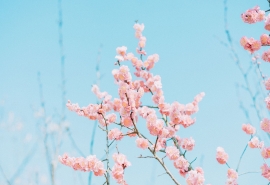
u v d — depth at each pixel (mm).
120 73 3496
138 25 4492
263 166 3244
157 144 3490
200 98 3861
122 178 3197
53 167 2791
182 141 3775
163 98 3627
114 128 3531
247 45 3463
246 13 3393
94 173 3270
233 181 3205
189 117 3678
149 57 4305
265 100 3371
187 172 3477
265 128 3338
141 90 3584
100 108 3750
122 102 3424
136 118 3570
